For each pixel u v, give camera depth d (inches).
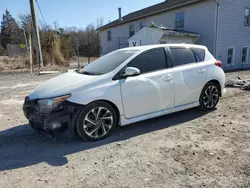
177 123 189.8
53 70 674.2
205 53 218.4
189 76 198.2
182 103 198.7
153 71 181.0
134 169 121.8
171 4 776.3
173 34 606.5
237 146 144.3
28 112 162.7
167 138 160.1
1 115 229.0
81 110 151.8
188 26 709.9
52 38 866.1
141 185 107.7
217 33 628.1
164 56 189.8
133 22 987.9
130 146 149.6
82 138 156.7
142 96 173.3
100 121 160.2
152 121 196.1
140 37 675.4
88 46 1658.5
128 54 181.3
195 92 205.0
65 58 924.0
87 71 183.0
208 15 636.7
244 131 168.4
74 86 153.5
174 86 189.2
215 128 175.8
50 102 148.1
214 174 114.7
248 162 125.0
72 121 151.0
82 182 112.0
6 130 187.5
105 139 162.2
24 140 166.2
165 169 120.6
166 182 109.3
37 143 160.4
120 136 166.6
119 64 171.2
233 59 684.7
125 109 168.2
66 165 128.7
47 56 797.2
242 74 525.0
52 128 146.6
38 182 113.2
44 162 133.0
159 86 180.5
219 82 221.5
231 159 128.6
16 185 111.3
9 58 775.1
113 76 164.1
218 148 142.3
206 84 212.5
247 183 106.9
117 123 170.1
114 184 109.3
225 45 655.1
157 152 139.7
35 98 156.1
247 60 726.5
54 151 146.7
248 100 259.4
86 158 135.9
